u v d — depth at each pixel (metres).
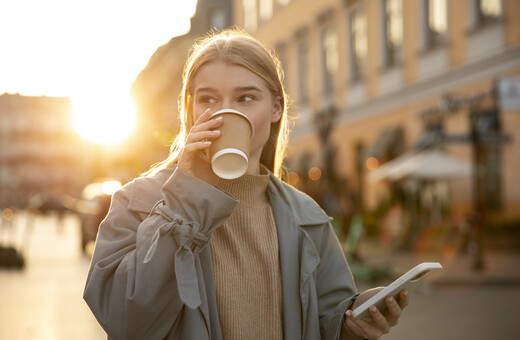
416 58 20.22
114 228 1.69
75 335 6.89
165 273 1.54
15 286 10.70
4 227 18.73
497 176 16.69
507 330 7.44
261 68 1.79
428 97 19.59
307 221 1.91
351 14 25.20
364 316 1.75
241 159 1.55
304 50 30.19
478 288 11.14
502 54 16.02
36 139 102.00
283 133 2.04
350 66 25.36
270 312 1.78
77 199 58.47
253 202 1.86
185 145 1.58
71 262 14.96
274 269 1.81
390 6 22.06
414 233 16.84
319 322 1.91
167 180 1.64
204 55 1.78
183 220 1.57
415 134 20.38
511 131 16.03
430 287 11.19
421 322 7.96
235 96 1.77
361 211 21.94
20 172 101.38
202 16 41.66
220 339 1.69
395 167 17.67
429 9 19.58
